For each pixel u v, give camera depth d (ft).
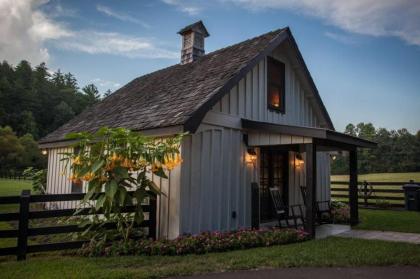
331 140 24.77
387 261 16.81
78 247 19.57
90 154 20.34
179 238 20.59
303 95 37.22
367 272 15.39
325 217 33.04
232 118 27.22
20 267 15.93
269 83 32.48
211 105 23.67
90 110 44.78
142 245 19.24
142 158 20.44
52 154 42.34
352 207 29.89
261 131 27.09
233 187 26.84
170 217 23.34
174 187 23.31
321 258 17.40
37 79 289.12
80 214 20.20
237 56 30.68
